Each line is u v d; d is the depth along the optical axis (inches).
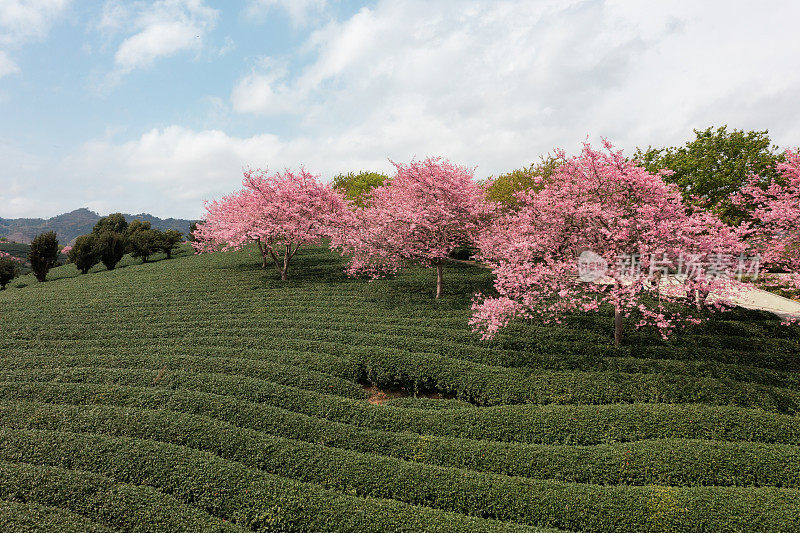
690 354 515.2
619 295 515.2
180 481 330.3
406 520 290.0
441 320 658.2
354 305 765.3
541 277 534.3
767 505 284.2
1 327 703.1
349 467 345.1
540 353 536.7
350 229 819.4
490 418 410.3
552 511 295.4
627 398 439.8
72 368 527.5
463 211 757.9
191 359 543.8
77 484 323.3
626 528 279.0
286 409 438.3
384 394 512.7
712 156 799.7
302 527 288.7
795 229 504.1
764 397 421.7
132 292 933.2
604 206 536.4
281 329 650.8
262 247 1171.9
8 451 361.1
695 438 368.8
